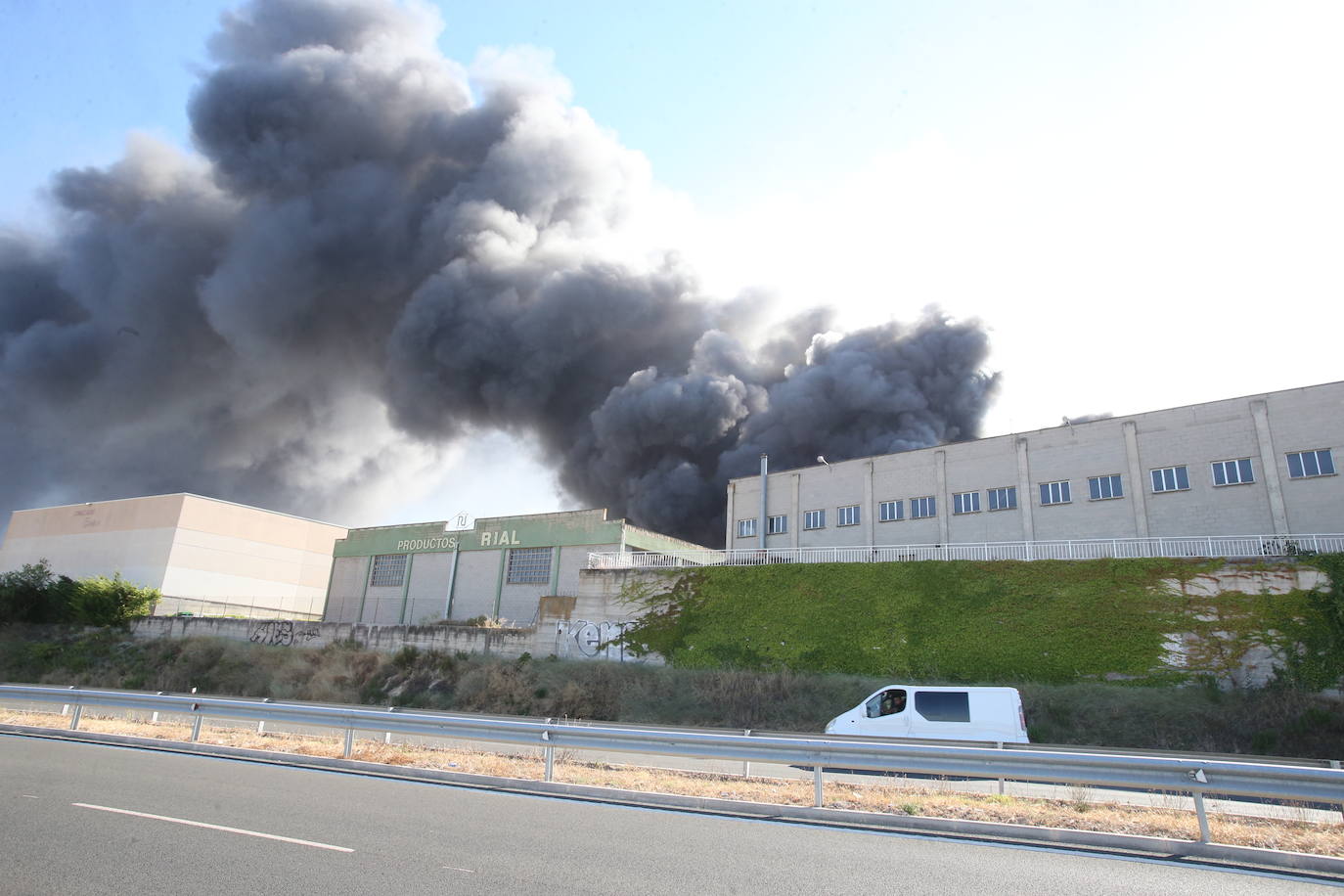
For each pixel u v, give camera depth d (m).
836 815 9.84
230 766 13.27
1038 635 26.66
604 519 42.50
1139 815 9.89
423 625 39.78
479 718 13.54
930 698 18.34
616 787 11.39
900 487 38.75
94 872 6.50
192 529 61.88
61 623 51.78
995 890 6.76
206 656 43.31
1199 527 30.17
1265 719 21.75
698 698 28.80
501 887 6.43
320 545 71.31
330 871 6.75
